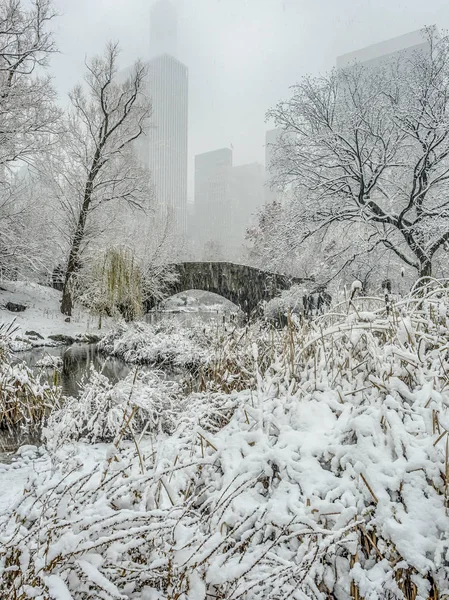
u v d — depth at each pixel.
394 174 17.75
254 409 2.63
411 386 2.63
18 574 1.30
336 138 16.88
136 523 1.49
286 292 13.99
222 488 2.15
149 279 23.75
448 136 15.07
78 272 22.53
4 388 5.62
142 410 4.78
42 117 18.95
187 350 12.52
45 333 18.67
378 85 17.36
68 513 1.53
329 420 2.48
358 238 15.37
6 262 20.23
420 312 3.04
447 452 1.80
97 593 1.26
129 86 24.78
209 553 1.39
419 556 1.61
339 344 3.19
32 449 4.58
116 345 15.18
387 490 1.90
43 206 21.66
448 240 14.42
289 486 2.05
